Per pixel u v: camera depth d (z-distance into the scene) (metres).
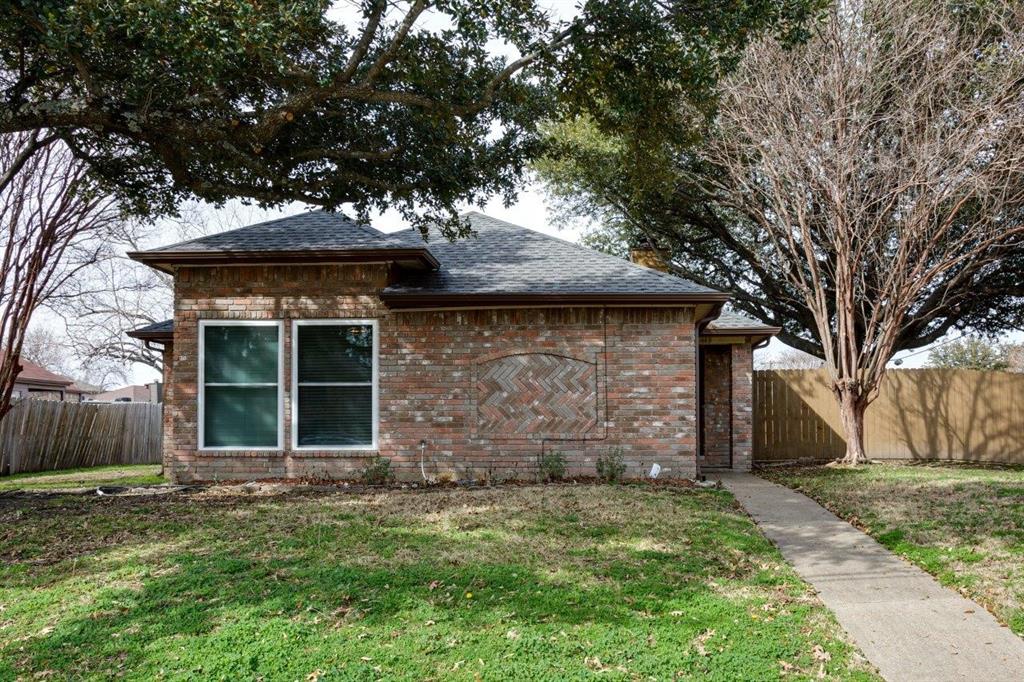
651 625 5.17
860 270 15.73
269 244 11.41
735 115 15.63
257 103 10.24
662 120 11.62
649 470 11.26
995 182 14.52
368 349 11.62
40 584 6.15
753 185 16.86
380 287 11.55
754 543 7.34
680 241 22.94
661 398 11.30
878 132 15.89
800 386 17.61
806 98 14.88
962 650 4.83
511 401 11.43
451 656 4.69
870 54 14.92
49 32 7.46
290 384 11.55
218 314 11.63
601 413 11.32
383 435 11.48
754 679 4.40
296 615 5.35
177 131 9.02
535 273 12.10
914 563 6.79
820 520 8.67
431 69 9.51
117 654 4.75
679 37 10.62
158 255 11.22
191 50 7.57
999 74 14.36
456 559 6.61
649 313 11.37
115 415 20.80
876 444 17.59
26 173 11.80
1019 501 8.84
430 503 9.16
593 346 11.38
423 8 8.72
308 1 7.89
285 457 11.52
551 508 8.72
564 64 10.22
